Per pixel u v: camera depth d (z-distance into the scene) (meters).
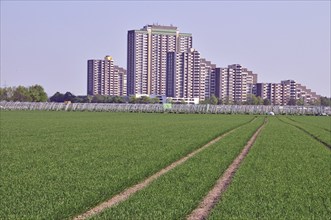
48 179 27.05
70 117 122.44
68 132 65.62
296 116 170.62
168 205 21.27
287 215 20.00
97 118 118.31
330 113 183.12
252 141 57.56
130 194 24.47
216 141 56.22
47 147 45.00
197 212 21.17
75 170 30.38
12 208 20.17
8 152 40.56
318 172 31.75
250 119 126.44
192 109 192.00
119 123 93.31
